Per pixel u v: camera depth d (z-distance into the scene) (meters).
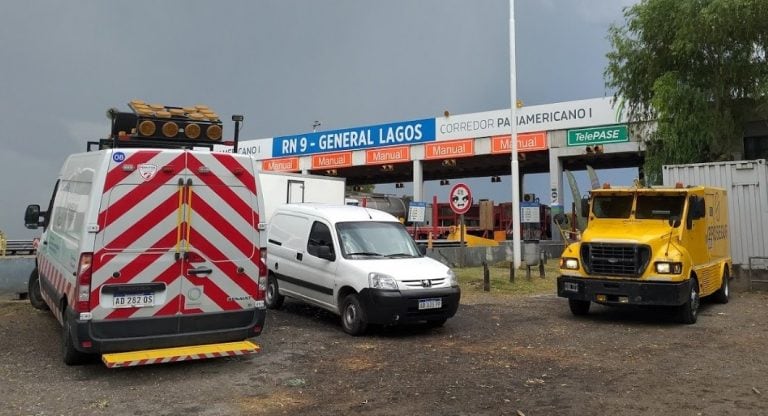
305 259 10.30
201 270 6.89
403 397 5.90
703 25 16.88
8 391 5.98
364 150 30.89
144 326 6.57
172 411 5.43
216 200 7.03
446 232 27.64
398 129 29.55
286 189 16.19
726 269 12.79
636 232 10.49
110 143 7.78
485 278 14.34
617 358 7.61
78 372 6.74
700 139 17.75
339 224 9.98
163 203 6.72
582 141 24.28
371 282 8.80
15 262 12.70
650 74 19.12
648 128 20.52
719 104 18.19
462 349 8.13
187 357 6.57
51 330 9.05
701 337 8.98
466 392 6.07
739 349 8.09
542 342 8.62
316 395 5.96
